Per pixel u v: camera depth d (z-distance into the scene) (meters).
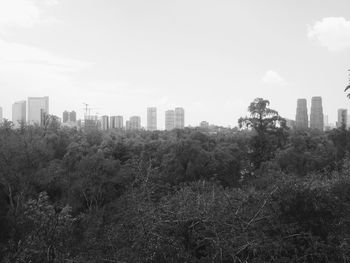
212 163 27.58
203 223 8.06
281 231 7.80
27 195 23.20
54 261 8.02
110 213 15.15
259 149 30.05
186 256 7.40
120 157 34.44
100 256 7.66
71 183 24.75
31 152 25.42
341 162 18.61
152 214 7.91
